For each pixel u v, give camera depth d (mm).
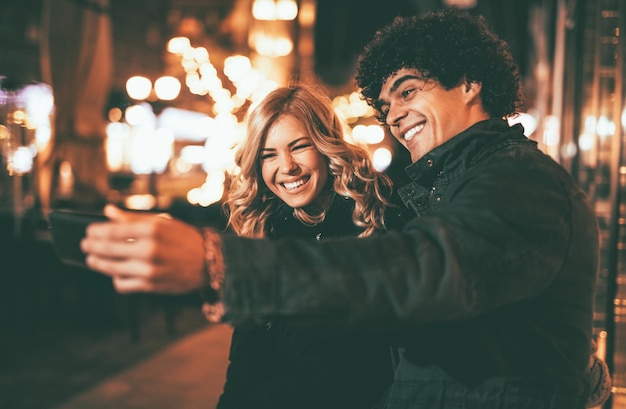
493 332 1060
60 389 4383
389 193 1838
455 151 1171
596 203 2779
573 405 1080
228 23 15859
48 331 5879
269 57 16078
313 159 1787
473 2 5672
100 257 765
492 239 896
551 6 5258
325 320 842
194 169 12367
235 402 1568
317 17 19344
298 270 824
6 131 5500
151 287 765
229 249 821
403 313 835
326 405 1492
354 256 846
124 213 794
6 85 5488
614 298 2289
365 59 1333
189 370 4895
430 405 1097
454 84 1188
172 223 790
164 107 9242
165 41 15000
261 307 821
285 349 1522
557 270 994
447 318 861
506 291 901
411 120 1233
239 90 10711
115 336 5848
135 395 4312
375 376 1514
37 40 10711
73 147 5523
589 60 3281
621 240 2297
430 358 1097
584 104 3299
